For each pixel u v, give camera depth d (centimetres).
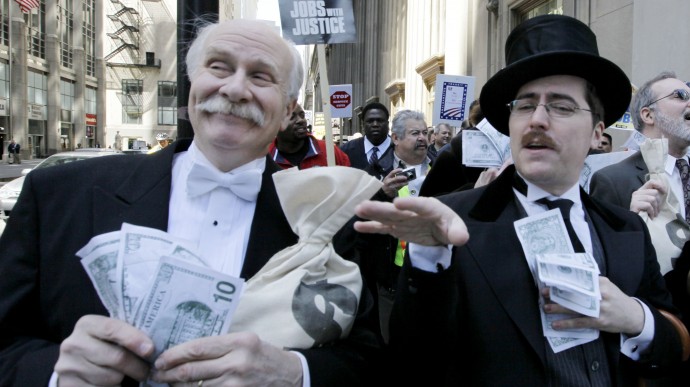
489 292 169
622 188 278
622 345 174
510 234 178
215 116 165
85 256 131
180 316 127
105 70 5456
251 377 127
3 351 148
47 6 4578
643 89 308
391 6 2455
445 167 379
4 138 4069
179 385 127
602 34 734
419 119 549
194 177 164
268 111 168
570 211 189
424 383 169
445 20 1552
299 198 161
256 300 145
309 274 152
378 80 2753
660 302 192
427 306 150
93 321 126
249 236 166
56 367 124
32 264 157
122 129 5484
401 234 140
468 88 682
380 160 659
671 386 236
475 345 167
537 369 162
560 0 872
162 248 132
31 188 165
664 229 241
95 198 162
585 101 186
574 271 161
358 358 161
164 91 5541
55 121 4666
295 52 180
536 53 186
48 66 4606
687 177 294
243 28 168
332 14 409
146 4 5481
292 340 143
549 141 180
